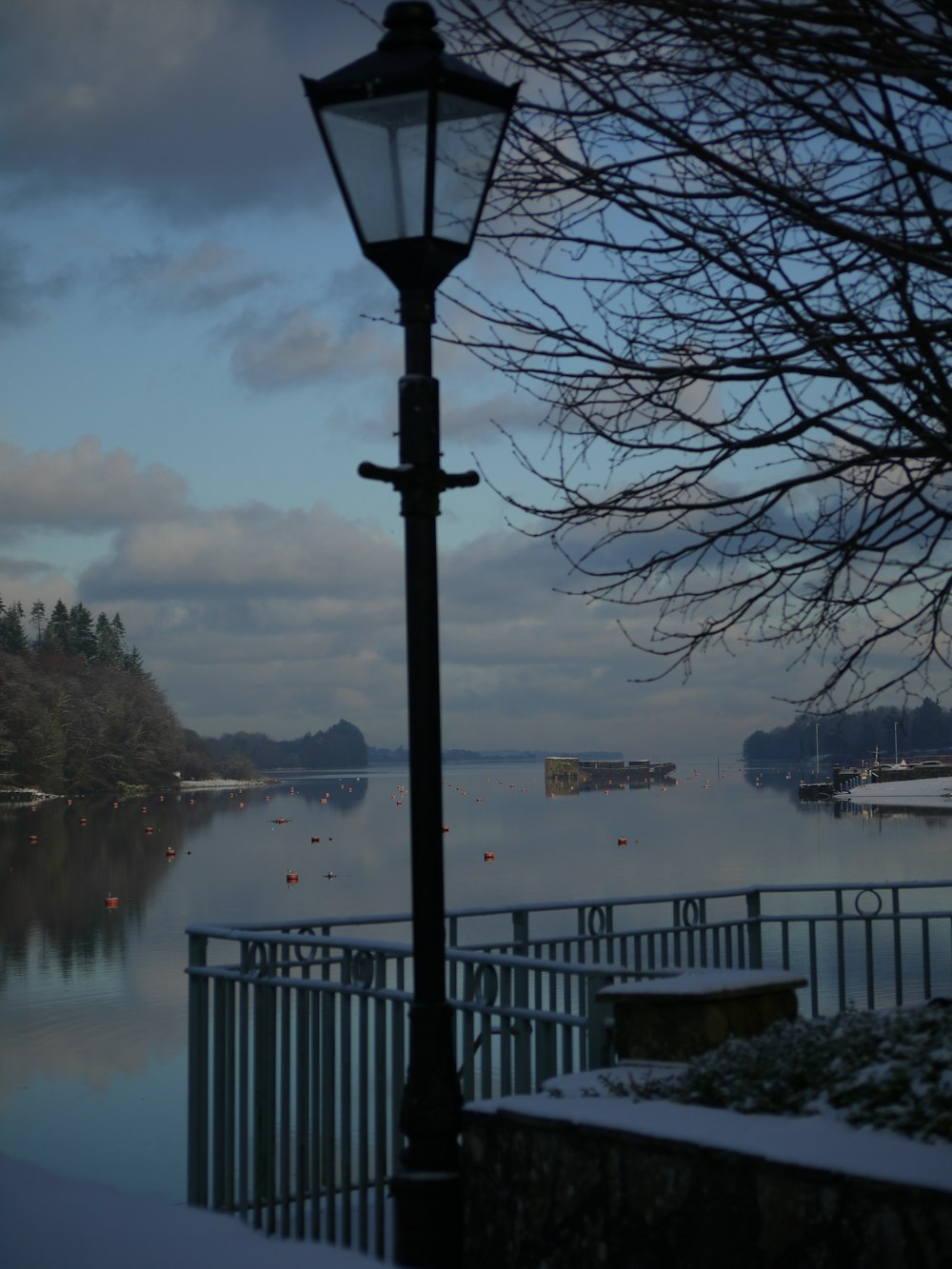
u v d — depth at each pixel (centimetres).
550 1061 566
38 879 7256
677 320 591
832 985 1745
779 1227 393
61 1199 550
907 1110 420
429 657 497
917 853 6372
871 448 541
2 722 18338
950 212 514
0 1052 2316
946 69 500
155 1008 2825
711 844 7931
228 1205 688
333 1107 635
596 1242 438
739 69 524
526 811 14500
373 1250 620
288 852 9331
